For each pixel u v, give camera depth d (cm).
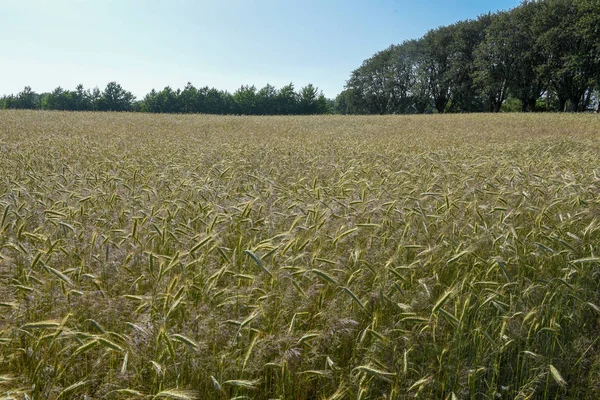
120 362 306
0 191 682
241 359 307
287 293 364
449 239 483
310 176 909
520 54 6216
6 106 9562
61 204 582
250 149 1400
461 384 326
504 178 791
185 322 334
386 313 384
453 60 7838
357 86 9669
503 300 422
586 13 5094
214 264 425
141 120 3303
